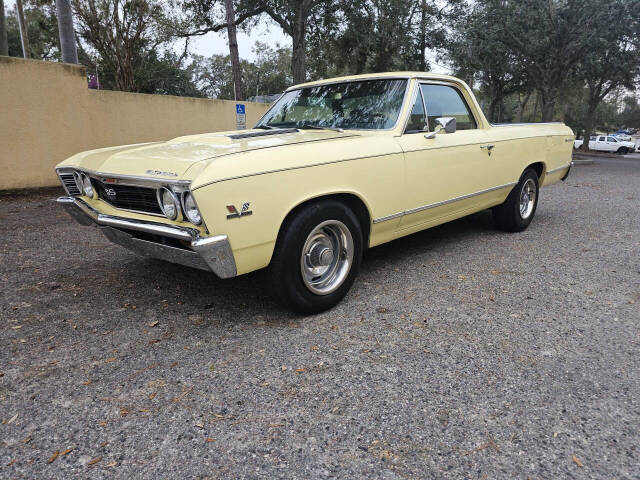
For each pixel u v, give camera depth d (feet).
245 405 7.24
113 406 7.25
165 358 8.69
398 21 75.72
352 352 8.82
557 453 6.15
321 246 10.34
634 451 6.17
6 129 26.63
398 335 9.48
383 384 7.75
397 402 7.27
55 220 20.75
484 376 7.95
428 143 12.60
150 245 9.65
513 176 16.37
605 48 62.80
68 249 16.11
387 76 13.21
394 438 6.46
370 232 11.55
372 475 5.80
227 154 8.84
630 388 7.57
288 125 14.02
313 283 10.45
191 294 11.85
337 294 10.72
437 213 13.62
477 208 15.52
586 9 56.85
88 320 10.37
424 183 12.57
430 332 9.60
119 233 10.22
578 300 11.23
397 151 11.61
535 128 17.71
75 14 55.88
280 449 6.27
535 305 10.94
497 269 13.57
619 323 9.95
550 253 15.17
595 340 9.20
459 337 9.37
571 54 61.98
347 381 7.86
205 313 10.69
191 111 36.55
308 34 75.82
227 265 8.56
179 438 6.51
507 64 70.95
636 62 75.97
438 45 79.46
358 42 75.00
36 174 28.27
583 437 6.44
